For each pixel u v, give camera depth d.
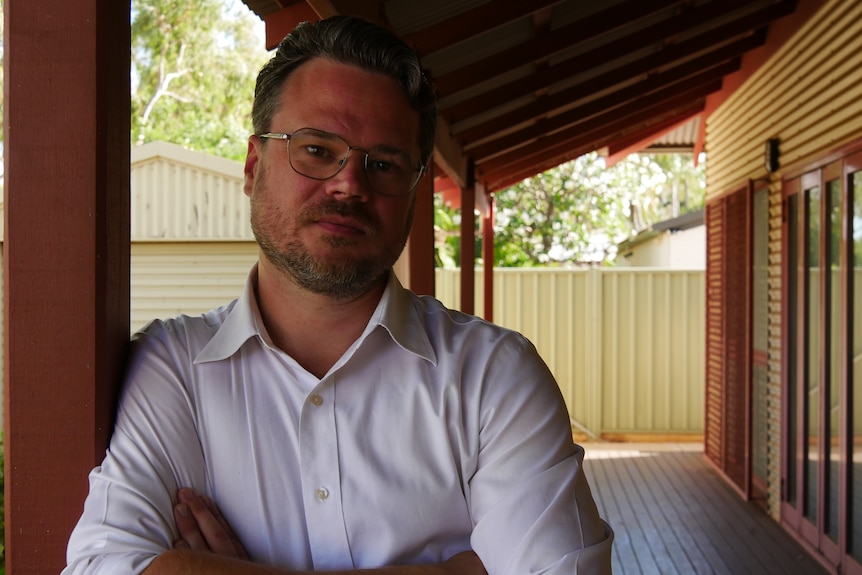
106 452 1.11
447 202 6.62
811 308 4.28
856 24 3.48
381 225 1.15
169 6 15.01
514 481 1.13
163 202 5.63
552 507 1.11
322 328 1.20
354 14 2.12
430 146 1.26
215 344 1.17
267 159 1.15
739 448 5.64
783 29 4.59
